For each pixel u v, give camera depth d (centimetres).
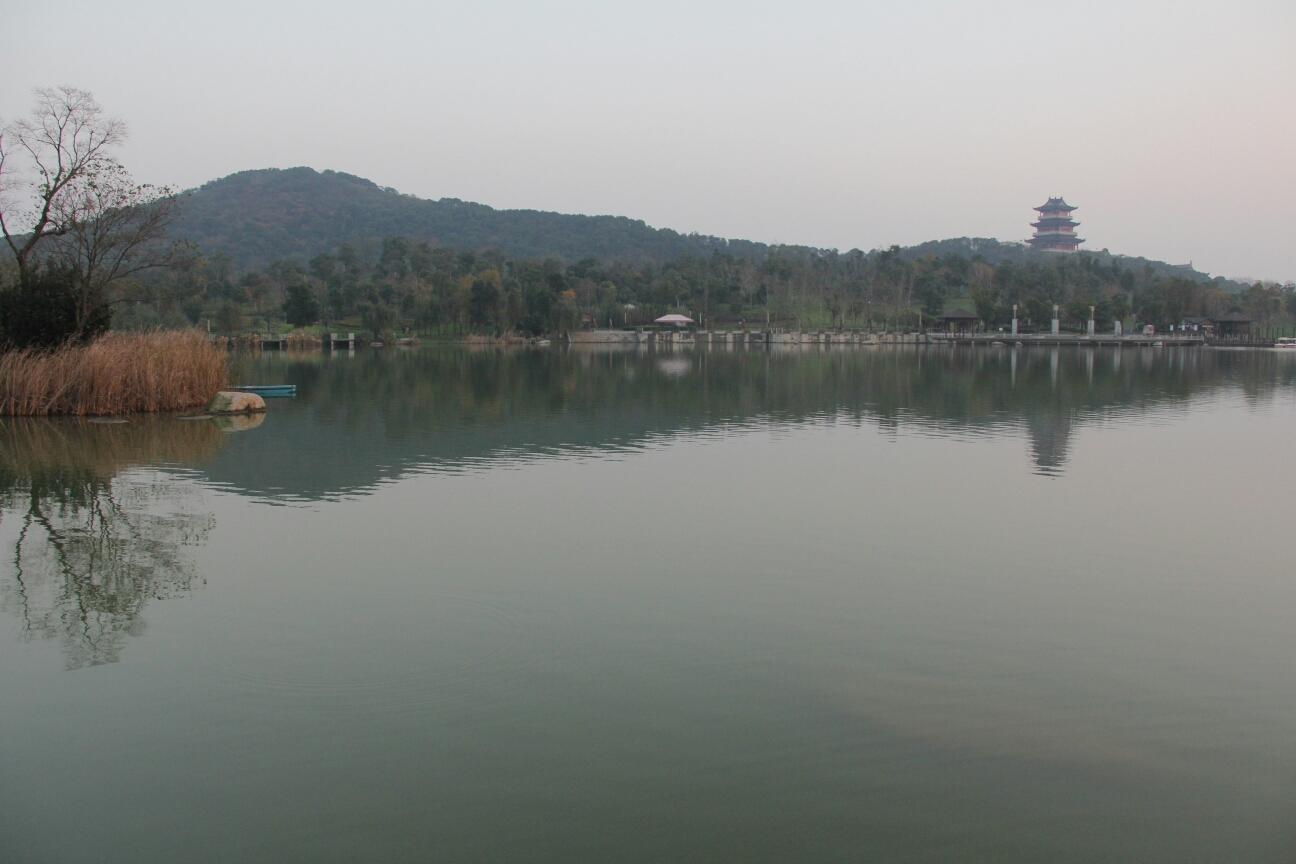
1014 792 719
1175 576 1264
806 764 755
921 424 2927
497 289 11706
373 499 1728
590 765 752
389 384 4559
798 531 1495
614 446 2416
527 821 680
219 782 732
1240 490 1844
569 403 3591
